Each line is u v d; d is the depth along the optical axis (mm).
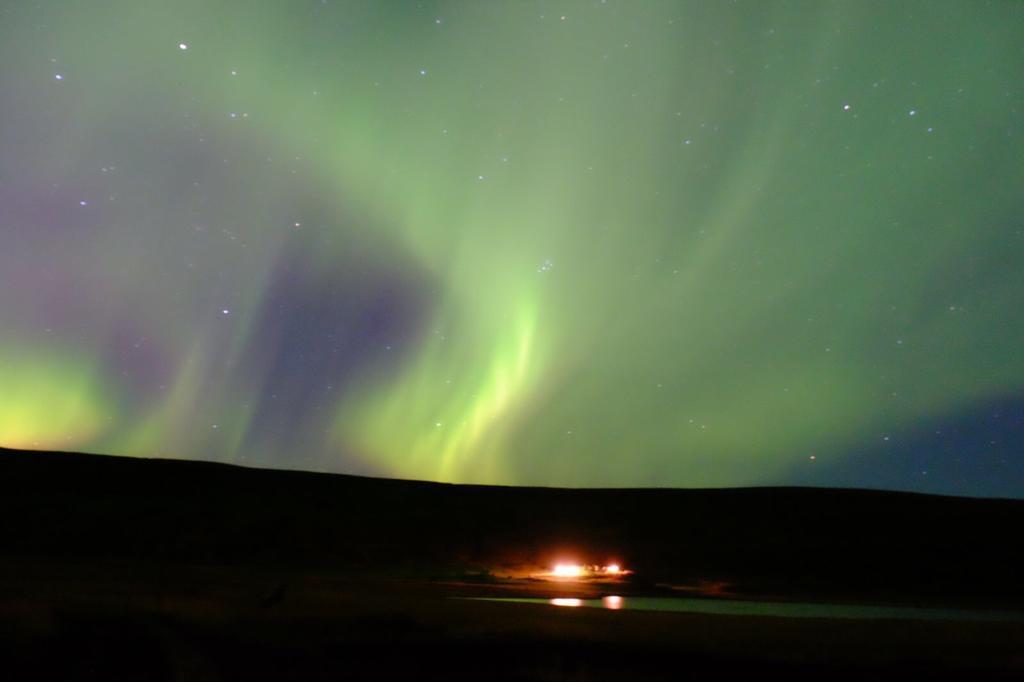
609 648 4941
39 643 4793
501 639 5051
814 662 4723
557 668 4621
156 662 4609
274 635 5020
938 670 4598
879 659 4773
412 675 4500
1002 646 5004
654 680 4457
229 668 4551
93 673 4477
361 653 4793
